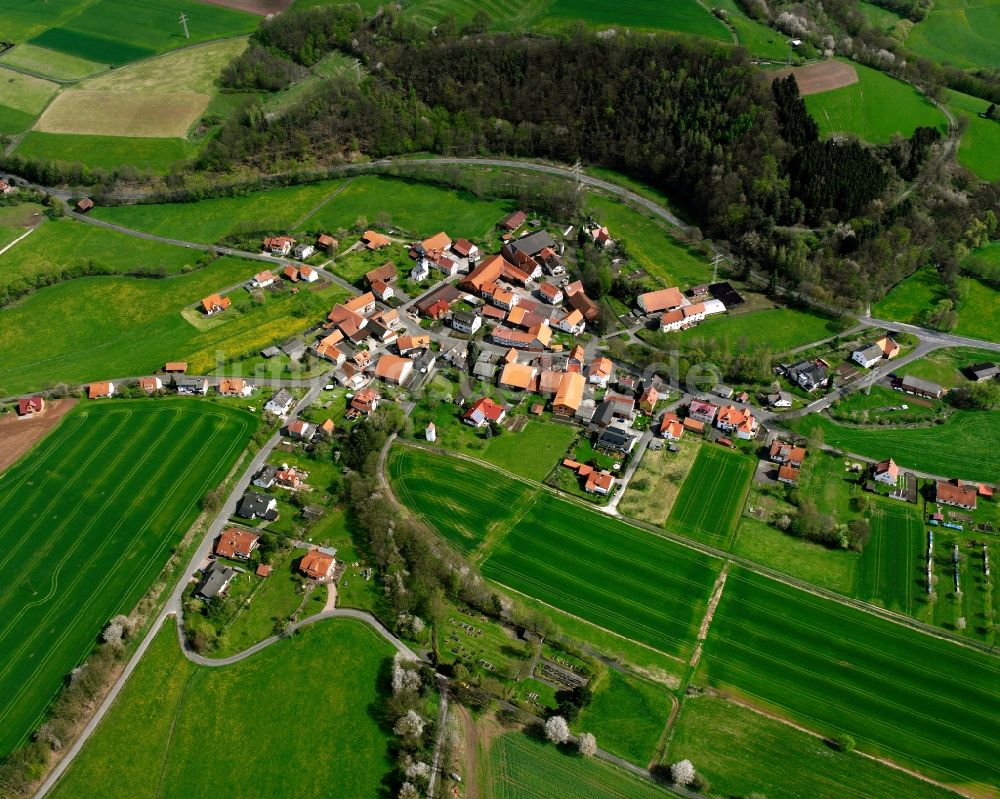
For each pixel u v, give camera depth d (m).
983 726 131.50
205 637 141.75
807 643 143.12
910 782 124.94
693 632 145.00
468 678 135.62
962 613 147.25
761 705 134.62
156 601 149.50
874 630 145.00
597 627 145.75
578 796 123.44
